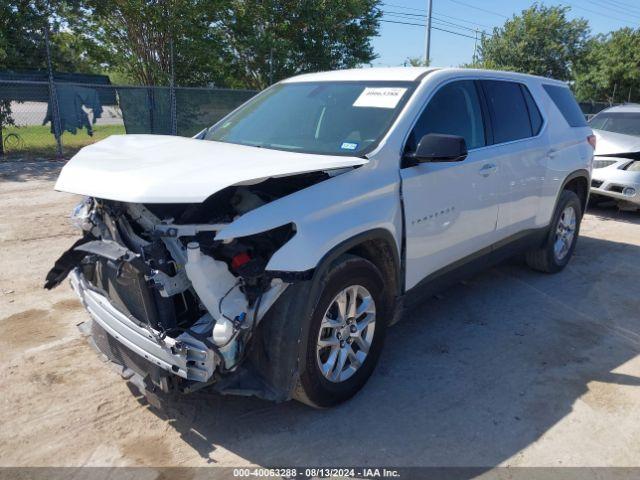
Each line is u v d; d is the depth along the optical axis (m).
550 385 3.75
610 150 8.75
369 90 4.08
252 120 4.38
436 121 3.98
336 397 3.33
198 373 2.73
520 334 4.51
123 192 2.70
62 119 13.65
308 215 2.95
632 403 3.56
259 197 3.06
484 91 4.61
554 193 5.46
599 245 7.31
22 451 2.94
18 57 14.88
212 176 2.78
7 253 5.90
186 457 2.95
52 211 7.78
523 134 5.01
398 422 3.29
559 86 5.95
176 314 2.94
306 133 3.92
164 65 17.78
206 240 2.80
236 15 18.34
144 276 2.79
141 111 14.51
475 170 4.22
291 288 2.94
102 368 3.74
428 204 3.78
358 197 3.25
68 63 16.83
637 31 27.09
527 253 5.87
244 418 3.29
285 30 19.03
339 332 3.27
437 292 4.23
